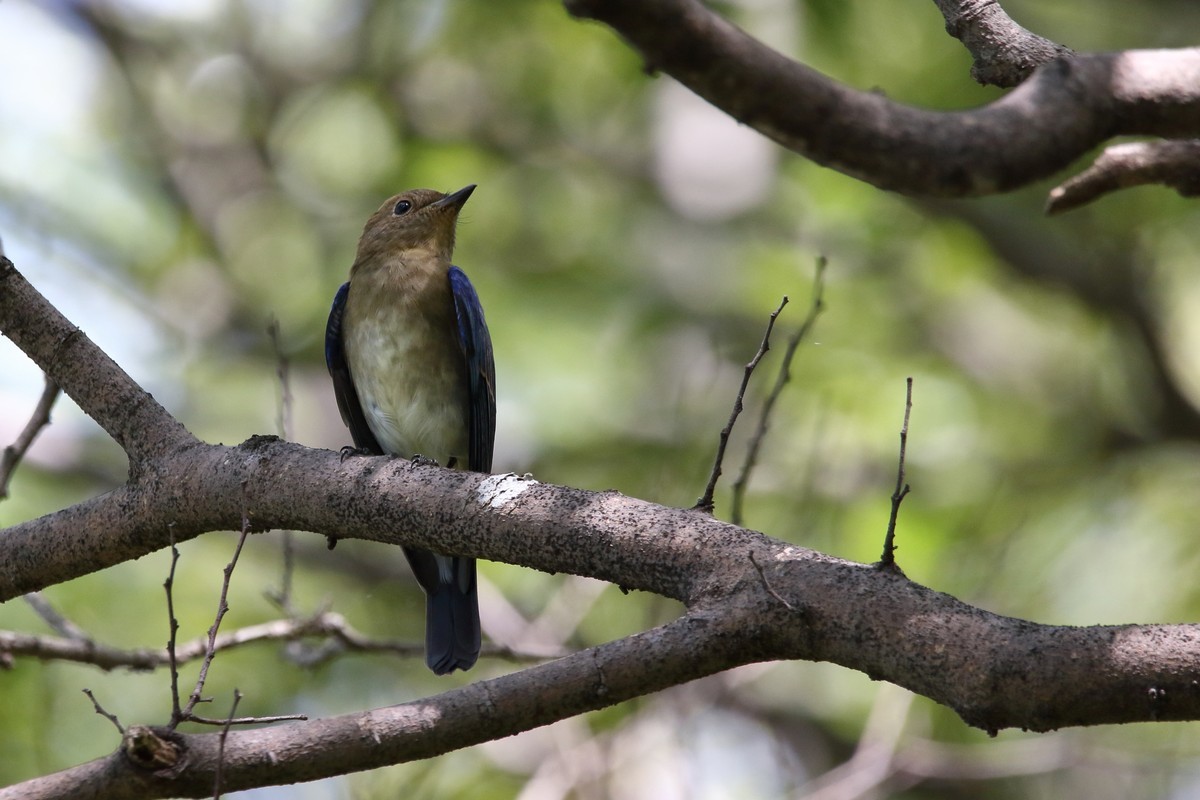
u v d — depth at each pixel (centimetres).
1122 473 1377
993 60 540
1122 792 1261
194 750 502
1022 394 1484
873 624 469
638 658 493
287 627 848
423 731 500
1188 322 1547
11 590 653
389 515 585
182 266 1697
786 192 1595
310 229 1711
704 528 527
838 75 1413
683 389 1345
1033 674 436
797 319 1380
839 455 1266
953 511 1239
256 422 1587
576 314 1507
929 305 1477
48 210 1633
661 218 1633
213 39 1806
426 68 1662
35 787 507
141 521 630
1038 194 1472
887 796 1193
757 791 1255
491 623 1077
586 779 1008
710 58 352
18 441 732
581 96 1645
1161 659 424
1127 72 396
